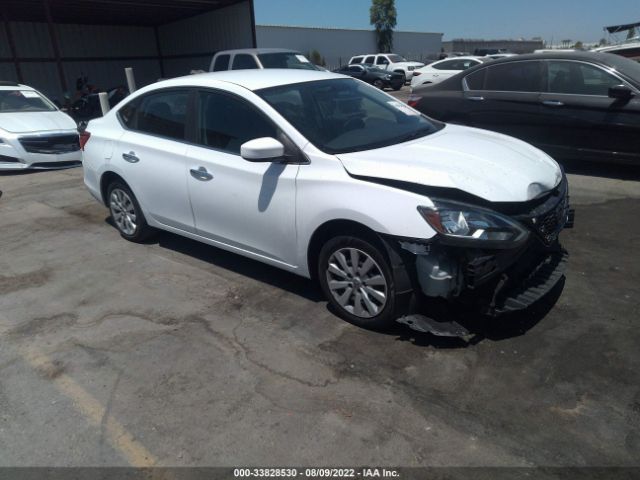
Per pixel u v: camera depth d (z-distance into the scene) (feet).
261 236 12.20
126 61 79.41
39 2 55.01
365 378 9.41
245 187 12.09
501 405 8.55
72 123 30.37
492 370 9.43
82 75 74.95
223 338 10.96
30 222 19.65
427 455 7.64
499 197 9.57
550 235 10.44
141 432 8.41
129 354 10.59
